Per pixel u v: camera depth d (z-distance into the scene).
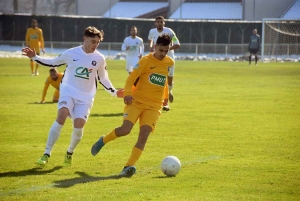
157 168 14.51
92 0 115.75
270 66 71.44
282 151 16.91
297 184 12.75
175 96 34.41
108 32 99.75
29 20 95.94
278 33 88.88
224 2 114.19
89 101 14.73
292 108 28.31
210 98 33.28
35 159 15.66
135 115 14.02
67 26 97.94
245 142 18.48
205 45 92.94
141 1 120.56
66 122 23.50
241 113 26.27
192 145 17.94
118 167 14.66
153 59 14.00
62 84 14.86
